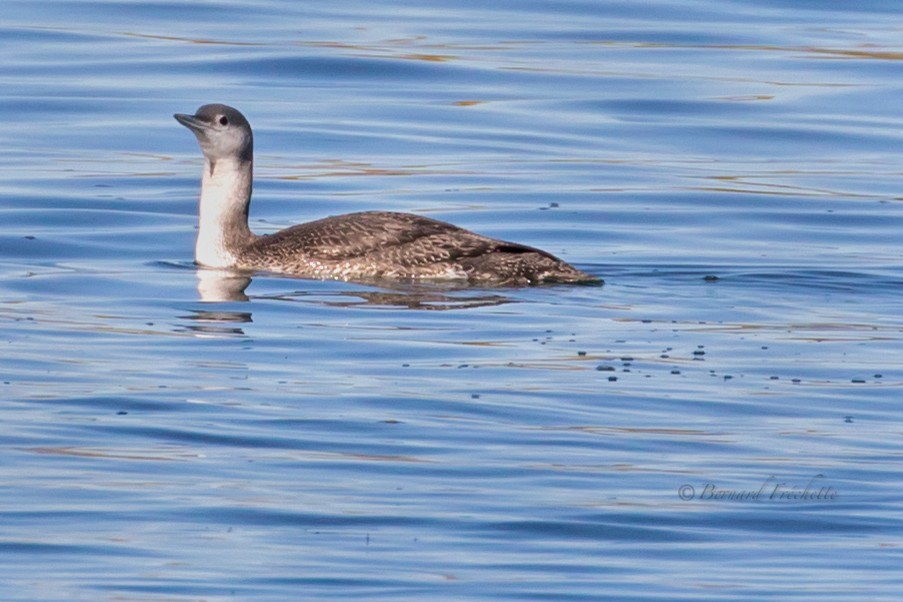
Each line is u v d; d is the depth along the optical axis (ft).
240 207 62.75
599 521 36.52
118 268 61.82
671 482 39.01
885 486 38.93
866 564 34.55
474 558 34.47
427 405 44.34
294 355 49.24
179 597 32.17
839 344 51.62
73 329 51.96
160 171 77.25
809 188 76.59
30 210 70.03
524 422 43.16
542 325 53.31
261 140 81.82
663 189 75.72
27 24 101.14
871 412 44.62
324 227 61.98
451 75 93.81
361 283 59.52
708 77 94.43
